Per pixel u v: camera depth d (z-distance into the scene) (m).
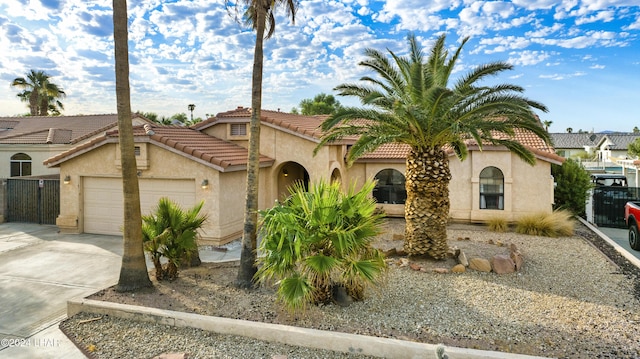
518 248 13.20
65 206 16.16
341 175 19.19
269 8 10.05
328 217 7.39
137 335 7.06
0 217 18.31
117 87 8.68
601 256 12.19
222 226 14.19
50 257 12.45
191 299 8.48
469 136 12.11
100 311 7.91
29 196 18.31
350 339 6.40
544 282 9.64
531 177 17.59
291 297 6.89
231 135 18.23
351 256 7.56
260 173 17.22
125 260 8.96
